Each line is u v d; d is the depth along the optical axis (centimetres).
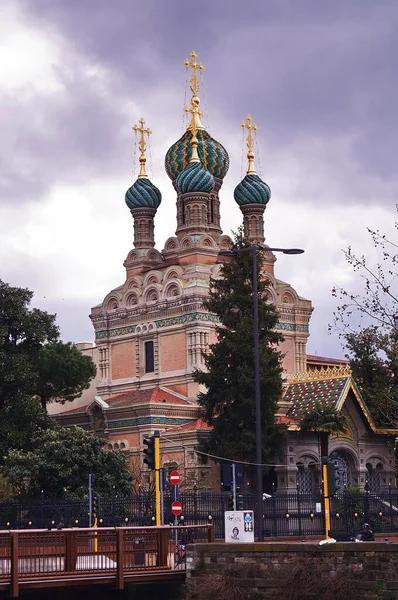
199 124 10919
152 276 10388
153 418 9300
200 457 8650
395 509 7538
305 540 6544
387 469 9500
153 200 10919
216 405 8488
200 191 10450
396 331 5694
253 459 8194
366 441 9381
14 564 4034
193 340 9800
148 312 10275
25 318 9169
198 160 10525
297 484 8869
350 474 9294
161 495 5566
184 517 6128
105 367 10631
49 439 8275
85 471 8025
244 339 8238
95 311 10788
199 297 9844
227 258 10356
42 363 9806
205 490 8681
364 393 9406
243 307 8406
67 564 4216
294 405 9262
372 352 9406
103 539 4612
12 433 8631
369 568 4106
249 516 4788
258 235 10881
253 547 4362
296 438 8894
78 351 10300
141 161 11038
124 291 10556
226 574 4388
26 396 8838
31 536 4178
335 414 8756
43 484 7994
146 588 4525
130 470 8956
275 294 10494
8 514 6619
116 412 9550
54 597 4431
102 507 6662
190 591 4447
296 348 10575
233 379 8225
